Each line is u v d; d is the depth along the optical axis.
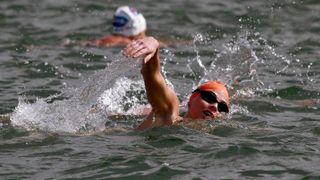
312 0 60.91
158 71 29.03
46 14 59.38
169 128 29.19
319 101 34.38
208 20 56.72
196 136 28.36
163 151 26.67
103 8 61.75
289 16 57.12
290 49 47.06
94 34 53.78
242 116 31.61
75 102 30.67
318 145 27.34
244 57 39.81
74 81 39.28
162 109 29.61
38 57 45.12
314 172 24.62
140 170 24.81
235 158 25.92
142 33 51.59
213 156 26.09
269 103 33.81
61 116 30.19
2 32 53.19
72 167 25.19
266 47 47.59
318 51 46.69
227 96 30.75
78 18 58.53
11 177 24.33
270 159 25.84
